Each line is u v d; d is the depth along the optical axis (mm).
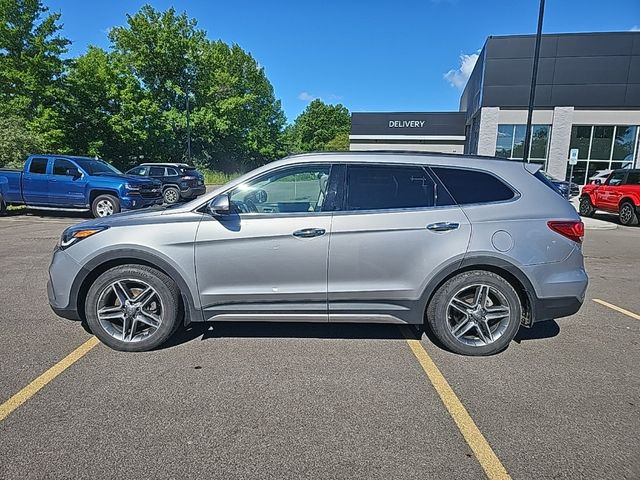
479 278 3691
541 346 4031
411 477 2283
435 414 2883
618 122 20109
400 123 35469
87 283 3777
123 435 2607
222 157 45938
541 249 3660
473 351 3773
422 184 3754
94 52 32781
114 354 3715
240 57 56031
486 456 2459
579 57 20031
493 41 20781
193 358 3666
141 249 3635
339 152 3871
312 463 2385
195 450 2480
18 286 5703
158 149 35250
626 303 5445
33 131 23203
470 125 30266
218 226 3646
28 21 26891
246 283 3689
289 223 3631
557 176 21016
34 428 2658
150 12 39781
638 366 3627
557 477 2295
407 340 4113
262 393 3121
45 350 3770
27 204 12461
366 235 3621
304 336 4180
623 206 13414
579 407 2982
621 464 2396
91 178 11977
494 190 3771
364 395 3115
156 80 40594
